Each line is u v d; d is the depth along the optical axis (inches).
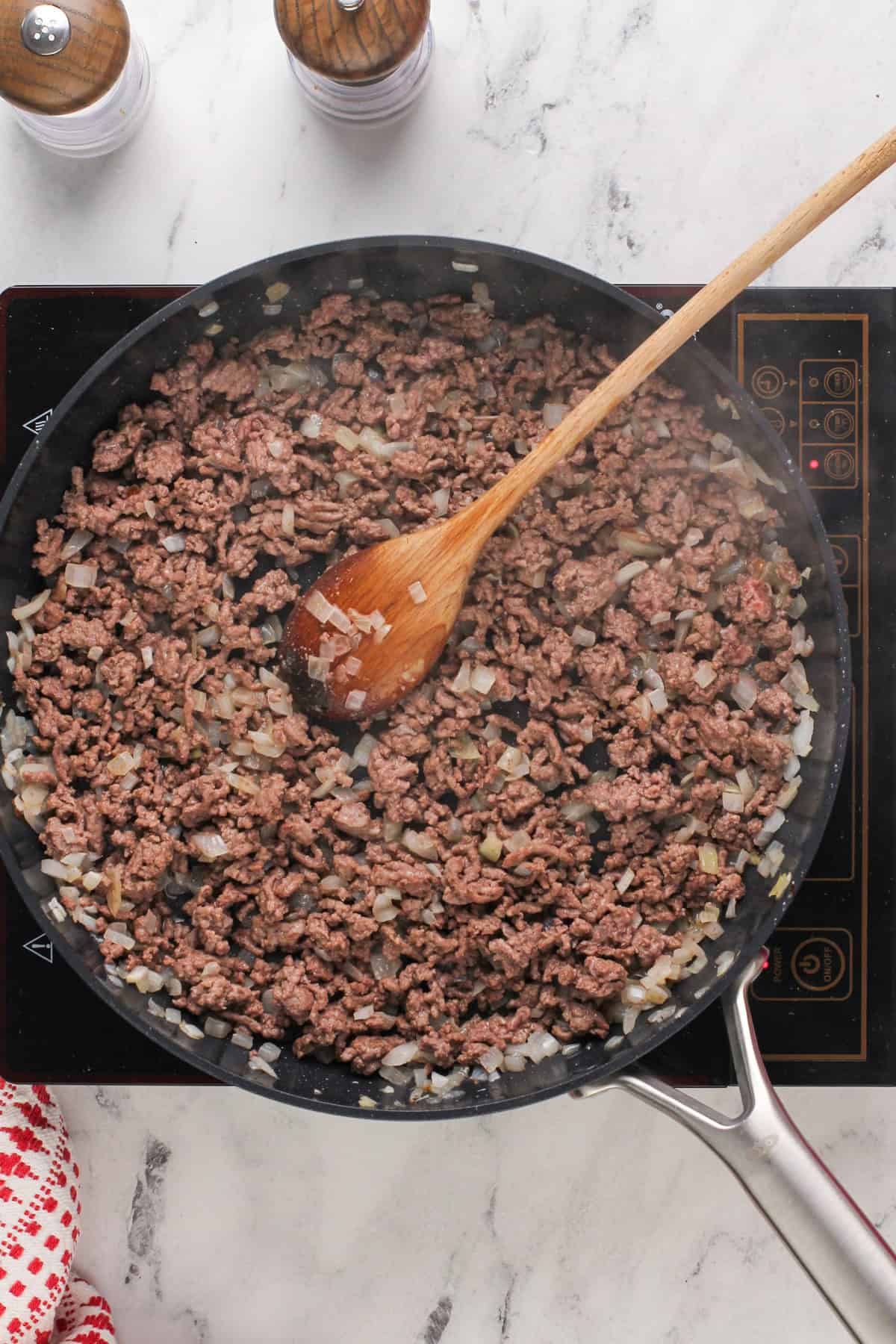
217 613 27.4
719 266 28.1
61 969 28.0
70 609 27.5
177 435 27.6
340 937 27.0
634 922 27.1
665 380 27.0
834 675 25.8
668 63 28.3
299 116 28.1
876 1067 27.9
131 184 28.1
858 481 27.8
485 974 27.4
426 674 27.3
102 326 27.8
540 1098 24.5
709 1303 28.7
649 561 27.8
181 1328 28.6
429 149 28.2
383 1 25.4
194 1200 28.7
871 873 28.0
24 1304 27.3
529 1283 28.7
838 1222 24.0
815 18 28.3
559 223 28.2
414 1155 28.7
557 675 27.4
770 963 28.0
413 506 27.3
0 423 27.7
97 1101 28.6
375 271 26.3
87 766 27.0
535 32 28.2
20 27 25.5
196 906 27.3
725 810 27.2
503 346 27.6
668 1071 27.9
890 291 27.7
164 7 28.2
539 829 27.2
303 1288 28.7
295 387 27.7
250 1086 24.5
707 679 27.2
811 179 28.2
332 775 27.4
